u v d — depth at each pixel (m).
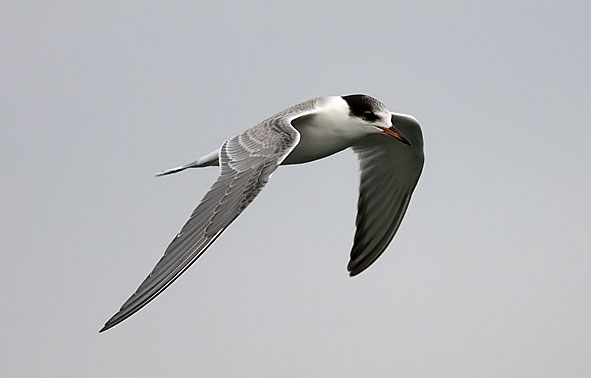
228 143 13.96
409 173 17.52
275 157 13.28
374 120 15.89
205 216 12.86
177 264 12.34
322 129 15.87
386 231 17.94
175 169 15.91
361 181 17.53
